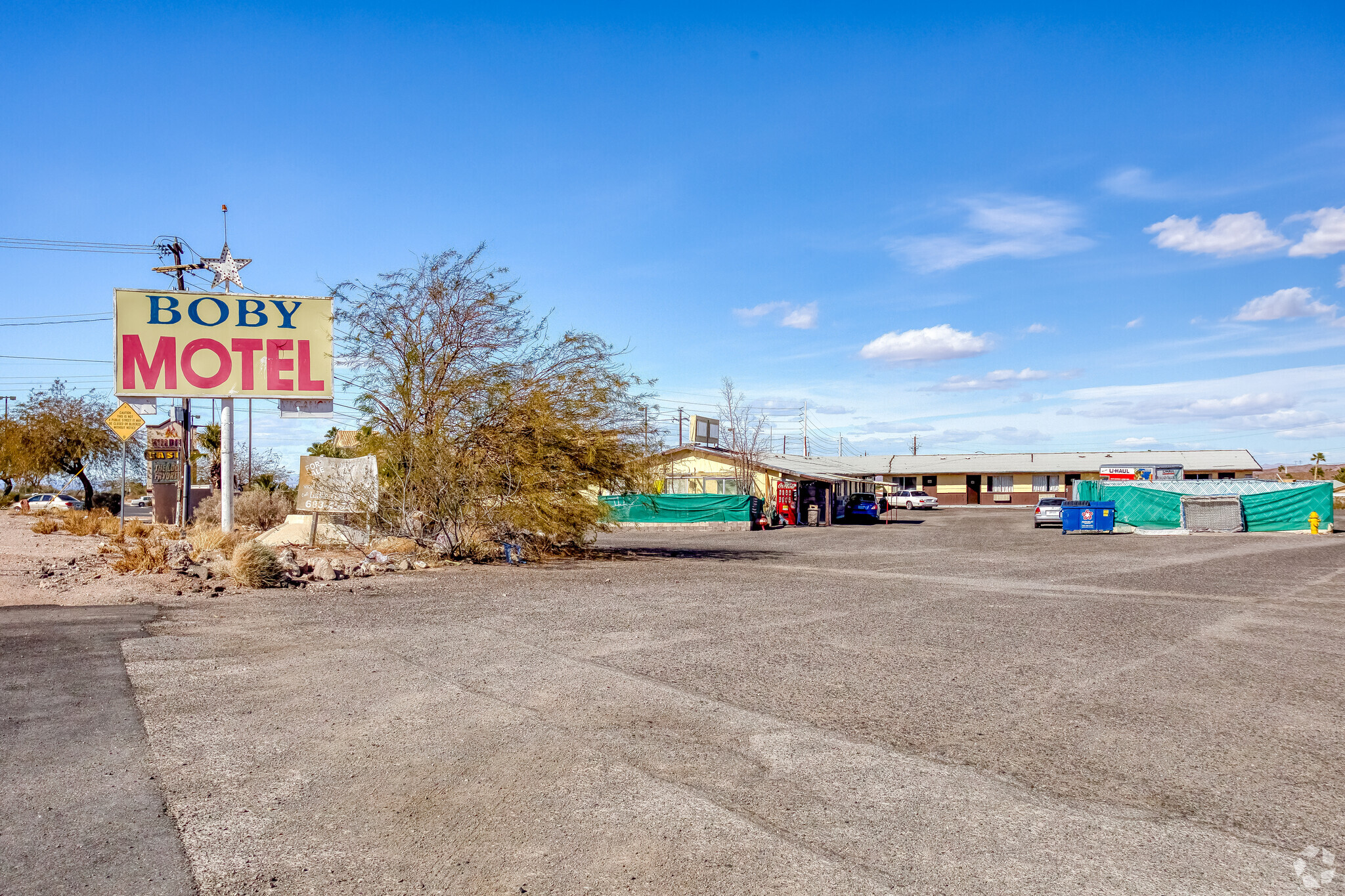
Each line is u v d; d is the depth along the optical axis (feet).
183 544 56.24
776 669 27.35
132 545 64.75
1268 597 46.96
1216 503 112.98
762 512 133.59
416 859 13.61
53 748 18.72
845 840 14.43
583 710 22.13
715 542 96.12
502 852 13.88
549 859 13.65
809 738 20.01
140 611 37.32
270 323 71.31
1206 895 12.63
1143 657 29.94
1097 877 13.17
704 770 17.76
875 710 22.62
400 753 18.61
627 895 12.53
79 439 154.20
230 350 70.54
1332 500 110.32
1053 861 13.70
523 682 25.08
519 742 19.38
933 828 14.99
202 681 24.76
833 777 17.48
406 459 64.64
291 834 14.49
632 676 26.03
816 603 42.96
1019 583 53.72
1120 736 20.43
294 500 102.12
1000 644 32.14
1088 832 14.85
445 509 63.93
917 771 17.92
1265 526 112.37
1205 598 46.55
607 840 14.35
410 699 23.03
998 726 21.25
